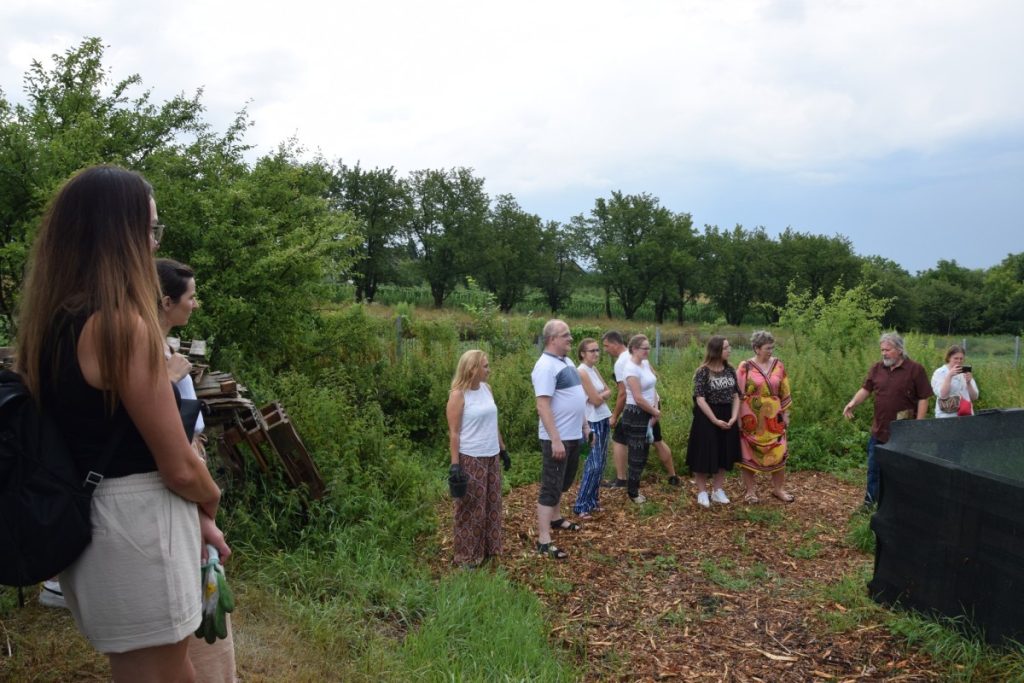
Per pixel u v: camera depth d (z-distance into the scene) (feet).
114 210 5.35
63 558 5.02
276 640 12.62
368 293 222.07
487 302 44.24
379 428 24.52
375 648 13.01
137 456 5.33
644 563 19.49
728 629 15.70
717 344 24.03
